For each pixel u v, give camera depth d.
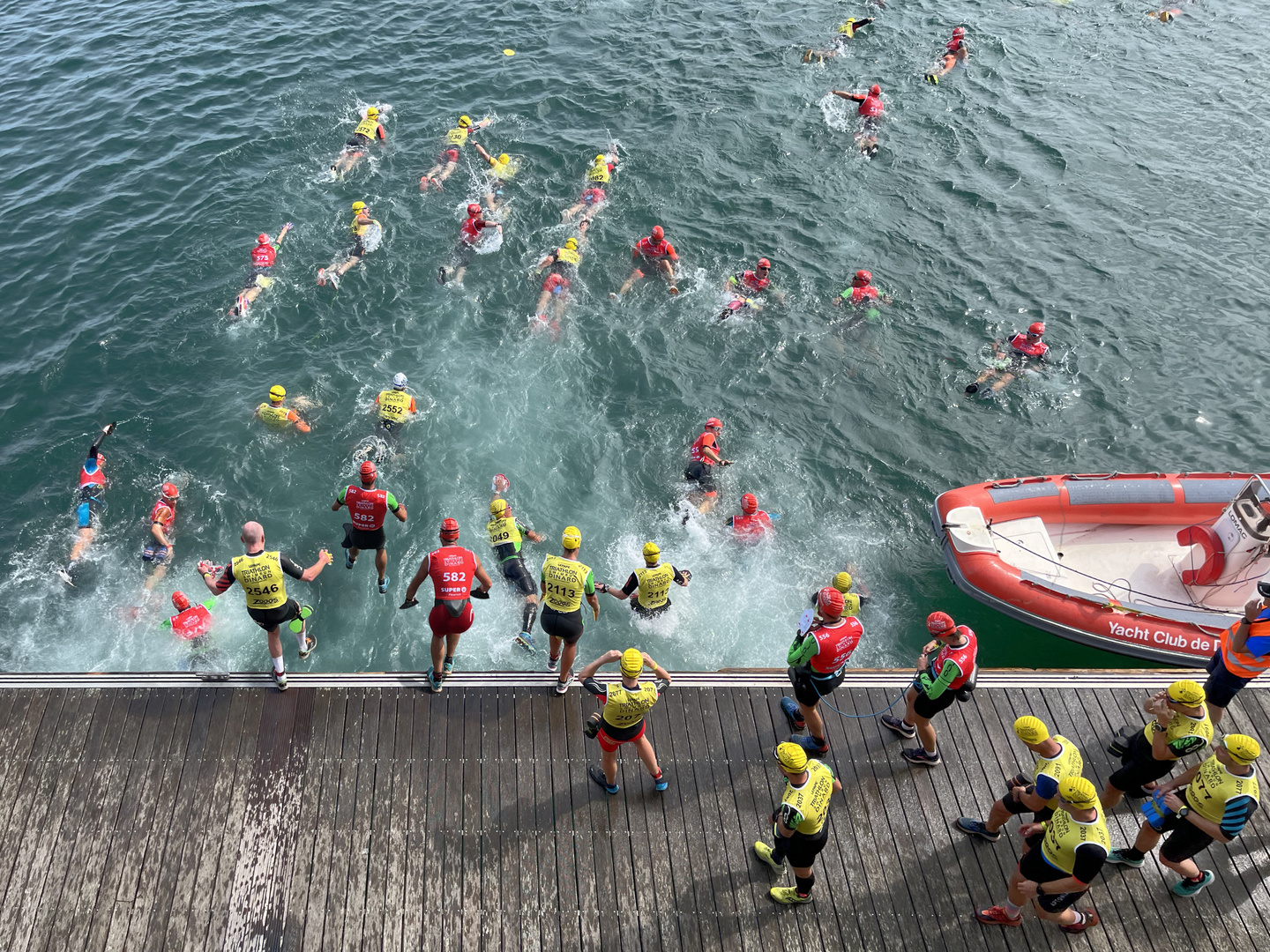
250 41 25.30
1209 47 27.16
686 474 13.85
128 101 22.55
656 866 8.05
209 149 20.84
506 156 20.36
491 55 24.91
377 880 7.87
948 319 17.25
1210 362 16.48
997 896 7.94
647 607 10.99
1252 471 14.52
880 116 22.75
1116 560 12.90
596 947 7.49
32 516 13.16
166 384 15.24
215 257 17.83
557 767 8.77
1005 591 11.94
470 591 9.01
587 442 14.71
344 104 22.64
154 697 9.16
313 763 8.67
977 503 13.07
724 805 8.52
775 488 14.21
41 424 14.46
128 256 17.80
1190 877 7.68
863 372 16.12
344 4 27.38
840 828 8.40
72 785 8.41
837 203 20.00
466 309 16.94
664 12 27.39
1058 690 9.75
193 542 12.86
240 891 7.75
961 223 19.62
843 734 9.19
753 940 7.58
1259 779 8.98
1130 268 18.58
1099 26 28.08
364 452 14.20
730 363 16.19
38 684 9.20
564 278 17.30
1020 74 25.23
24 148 20.81
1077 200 20.47
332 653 11.53
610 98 23.19
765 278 17.36
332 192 19.62
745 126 22.28
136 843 8.04
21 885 7.73
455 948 7.45
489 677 9.52
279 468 13.94
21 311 16.52
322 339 16.25
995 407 15.59
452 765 8.73
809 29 26.73
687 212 19.50
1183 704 7.25
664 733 9.12
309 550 12.85
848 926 7.69
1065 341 16.83
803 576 12.95
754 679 9.70
